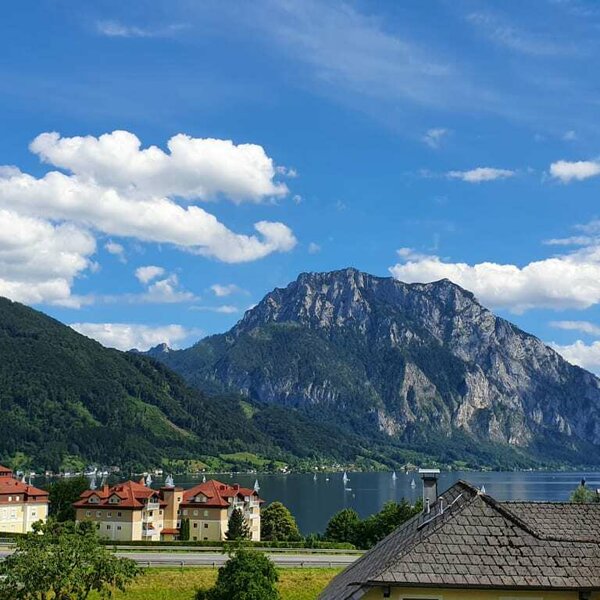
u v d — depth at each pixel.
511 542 27.78
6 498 171.88
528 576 26.78
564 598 26.91
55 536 63.06
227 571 71.62
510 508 31.33
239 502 171.50
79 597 61.78
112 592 78.38
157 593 79.25
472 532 28.08
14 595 59.09
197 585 81.31
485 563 27.14
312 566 90.62
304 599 77.56
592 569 27.14
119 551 110.56
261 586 70.38
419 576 26.58
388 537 36.09
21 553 61.56
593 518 30.83
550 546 27.75
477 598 26.73
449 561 27.12
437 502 33.31
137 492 164.12
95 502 161.00
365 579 27.67
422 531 29.89
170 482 173.88
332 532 151.88
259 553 74.62
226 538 159.38
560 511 31.34
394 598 26.69
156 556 103.19
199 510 169.00
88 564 61.69
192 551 111.25
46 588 59.03
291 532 180.50
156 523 165.75
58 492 183.88
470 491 31.33
